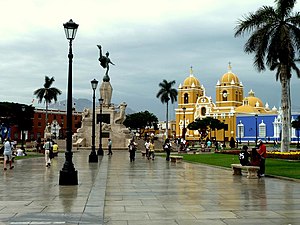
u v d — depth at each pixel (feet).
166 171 76.59
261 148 65.00
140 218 29.86
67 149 51.11
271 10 108.88
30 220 28.40
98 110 216.33
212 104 442.91
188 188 48.80
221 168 84.89
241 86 451.94
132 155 111.24
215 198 40.24
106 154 152.46
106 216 30.60
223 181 57.77
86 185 50.21
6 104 270.67
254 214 31.53
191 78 477.77
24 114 277.85
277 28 107.86
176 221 28.81
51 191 44.32
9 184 51.67
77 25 52.39
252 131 383.86
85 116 221.05
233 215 31.12
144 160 117.19
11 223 27.40
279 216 30.71
